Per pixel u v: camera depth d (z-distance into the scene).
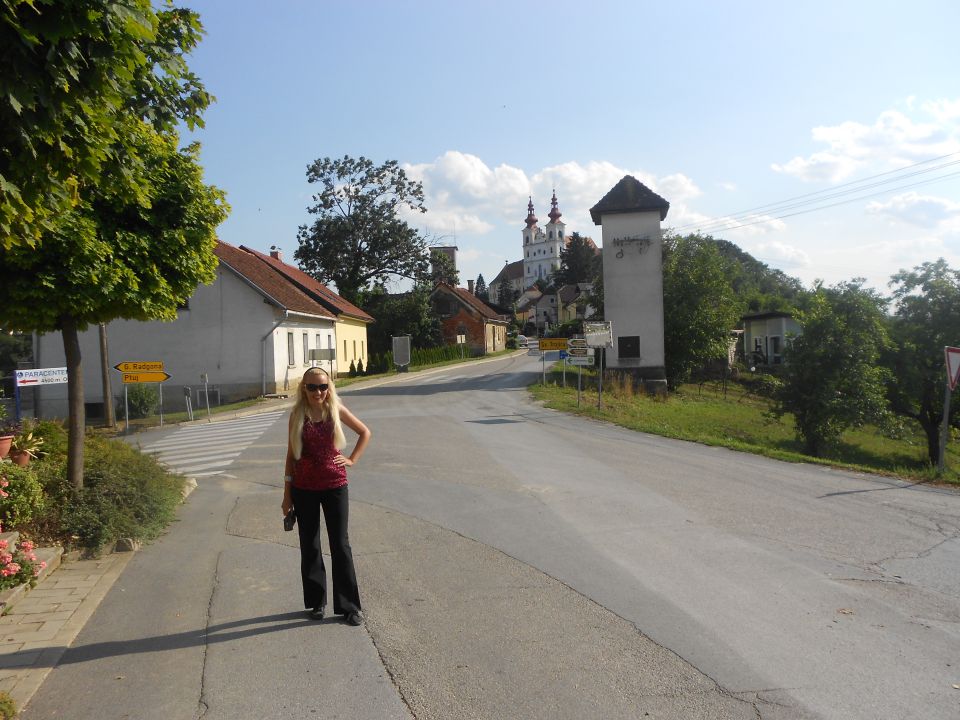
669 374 37.88
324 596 5.14
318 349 38.97
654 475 11.02
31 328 7.59
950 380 12.27
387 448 13.98
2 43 3.86
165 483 9.05
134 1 4.40
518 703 3.83
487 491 9.77
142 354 31.83
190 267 8.23
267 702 3.89
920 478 11.29
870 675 4.12
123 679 4.20
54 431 9.91
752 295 68.94
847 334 23.56
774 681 4.05
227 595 5.70
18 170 4.36
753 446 14.48
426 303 63.53
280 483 11.07
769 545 7.01
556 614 5.15
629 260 32.56
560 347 30.27
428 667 4.30
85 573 6.30
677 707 3.76
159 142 7.96
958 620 5.01
